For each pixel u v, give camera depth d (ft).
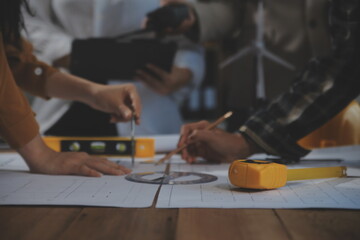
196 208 1.76
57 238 1.36
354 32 3.06
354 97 3.23
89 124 6.44
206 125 3.65
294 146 3.32
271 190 2.15
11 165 3.16
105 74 5.67
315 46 6.59
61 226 1.50
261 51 6.75
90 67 5.61
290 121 3.28
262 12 6.70
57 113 6.39
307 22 6.59
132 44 5.64
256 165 2.09
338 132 4.23
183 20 6.72
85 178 2.50
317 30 6.50
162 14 6.52
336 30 3.18
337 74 3.19
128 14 7.06
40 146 2.69
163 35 6.79
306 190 2.15
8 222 1.55
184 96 7.50
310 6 6.50
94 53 5.58
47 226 1.50
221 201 1.87
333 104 3.23
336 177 2.53
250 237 1.38
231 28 7.32
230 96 7.80
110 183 2.32
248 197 1.96
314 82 3.27
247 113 7.09
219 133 3.44
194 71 7.22
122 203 1.82
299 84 3.35
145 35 6.32
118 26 7.08
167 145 4.30
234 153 3.41
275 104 3.40
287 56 7.12
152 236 1.38
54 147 3.70
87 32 7.08
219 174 2.75
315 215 1.66
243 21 7.35
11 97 2.47
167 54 5.73
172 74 6.83
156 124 7.11
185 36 7.14
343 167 2.55
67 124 6.44
